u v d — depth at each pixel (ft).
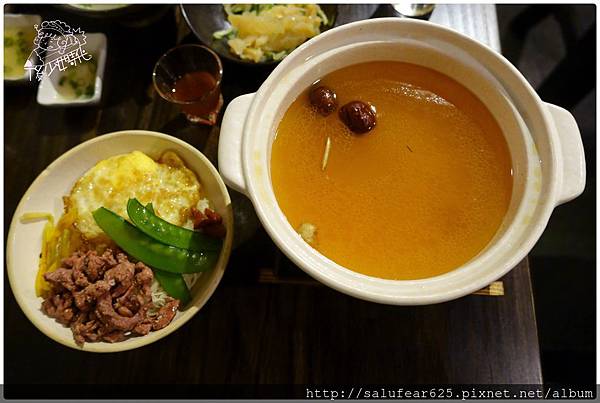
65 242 1.16
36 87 1.39
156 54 1.41
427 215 0.96
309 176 1.00
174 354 1.13
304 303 1.16
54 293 1.09
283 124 1.02
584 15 2.15
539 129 0.90
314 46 0.96
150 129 1.33
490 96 0.97
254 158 0.90
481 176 0.98
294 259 0.81
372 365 1.11
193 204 1.19
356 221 0.97
